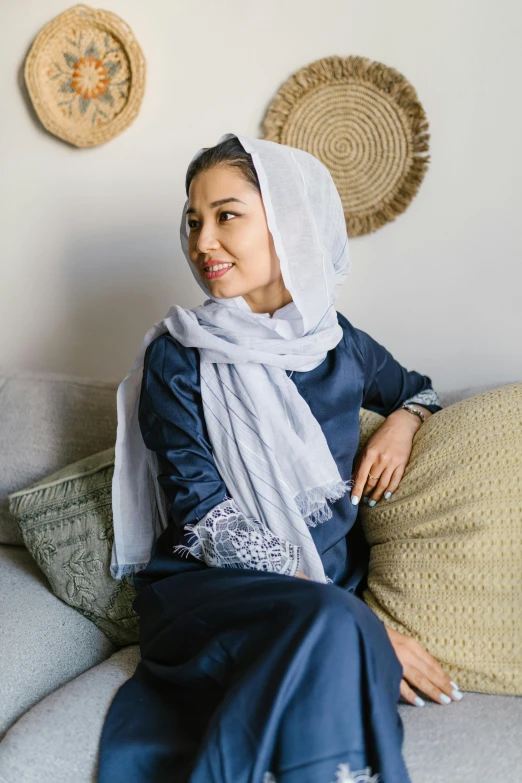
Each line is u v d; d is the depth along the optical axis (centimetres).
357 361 149
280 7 189
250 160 133
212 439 133
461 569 119
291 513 127
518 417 129
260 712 95
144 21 202
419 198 184
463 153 179
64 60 207
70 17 204
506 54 172
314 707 93
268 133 191
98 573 148
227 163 133
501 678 113
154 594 127
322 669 95
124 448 147
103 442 175
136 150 207
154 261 210
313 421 134
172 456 132
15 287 225
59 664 138
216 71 197
